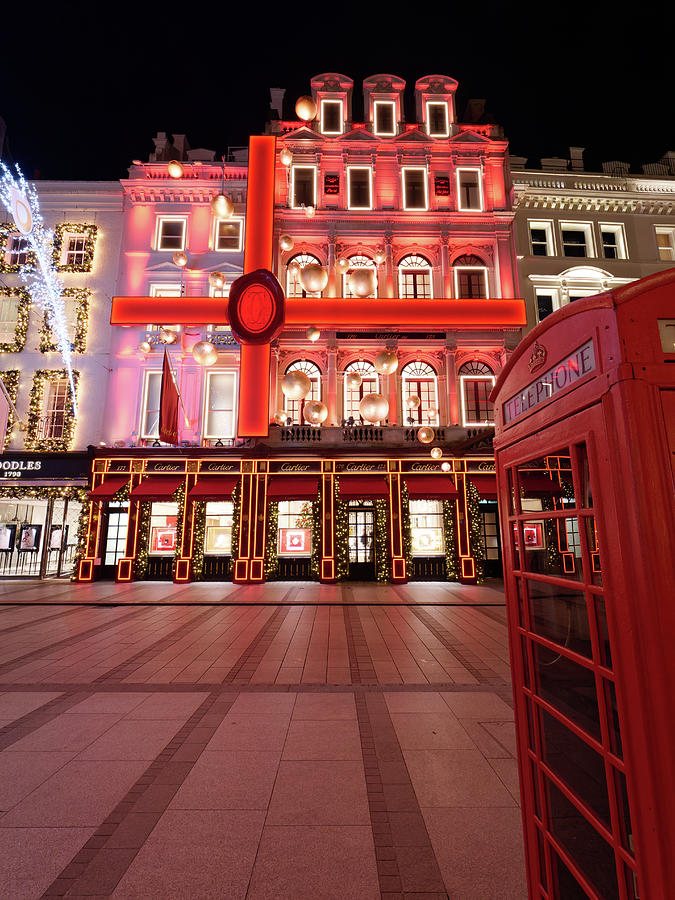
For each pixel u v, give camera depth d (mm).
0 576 17375
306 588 15523
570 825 2100
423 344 18375
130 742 4684
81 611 11969
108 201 19500
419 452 17172
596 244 19859
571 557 2105
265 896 2689
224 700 5867
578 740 2064
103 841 3174
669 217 20312
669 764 1340
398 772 4086
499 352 18578
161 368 18359
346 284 18953
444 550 17453
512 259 19156
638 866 1417
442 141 19750
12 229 19141
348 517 17562
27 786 3867
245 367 17562
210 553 17219
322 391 18234
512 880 2811
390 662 7523
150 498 16406
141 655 7941
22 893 2705
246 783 3912
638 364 1556
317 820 3404
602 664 1754
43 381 18359
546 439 2156
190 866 2934
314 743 4652
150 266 18891
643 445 1504
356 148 19719
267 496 16922
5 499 17797
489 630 9844
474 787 3844
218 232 19438
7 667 7277
